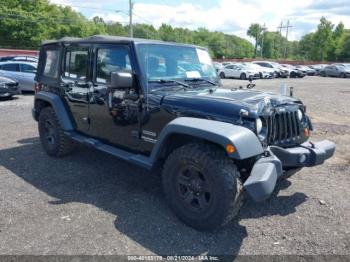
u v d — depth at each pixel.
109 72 4.61
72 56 5.33
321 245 3.36
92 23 79.19
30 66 15.20
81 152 6.21
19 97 13.90
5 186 4.71
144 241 3.42
